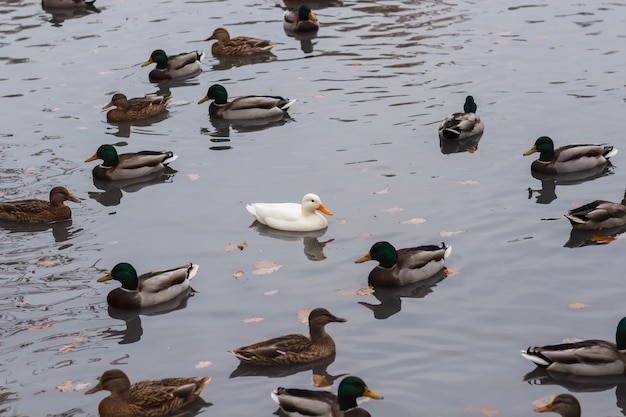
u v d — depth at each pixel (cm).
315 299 1554
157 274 1581
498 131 2200
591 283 1559
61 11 3234
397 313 1502
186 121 2367
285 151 2148
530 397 1283
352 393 1225
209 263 1683
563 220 1783
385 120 2275
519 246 1689
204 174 2058
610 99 2330
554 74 2495
